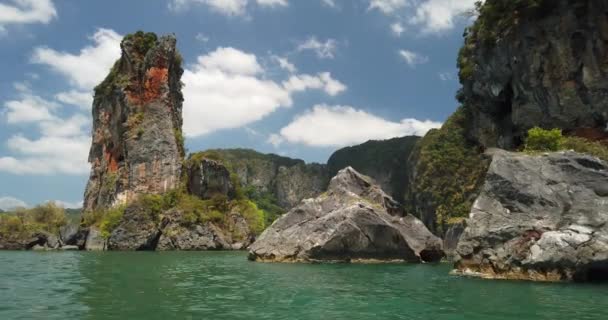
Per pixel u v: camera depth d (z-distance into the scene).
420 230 34.06
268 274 22.59
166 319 11.30
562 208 20.00
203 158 76.50
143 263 31.28
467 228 21.98
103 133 80.56
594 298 14.61
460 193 75.06
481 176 66.94
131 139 75.62
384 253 31.19
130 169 74.50
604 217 19.00
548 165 21.23
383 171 167.88
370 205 32.44
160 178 75.12
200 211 69.44
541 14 48.78
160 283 18.70
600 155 32.81
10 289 16.53
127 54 79.94
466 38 69.38
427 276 21.47
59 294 15.31
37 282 18.75
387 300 14.38
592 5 45.09
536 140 34.16
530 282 18.69
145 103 77.88
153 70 78.50
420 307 13.15
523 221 20.44
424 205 88.25
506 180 21.66
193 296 15.05
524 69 51.19
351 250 30.52
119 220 64.88
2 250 57.91
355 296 15.18
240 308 12.88
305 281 19.55
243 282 19.14
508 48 52.94
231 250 65.19
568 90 46.88
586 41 45.56
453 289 16.81
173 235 64.50
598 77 44.66
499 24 54.56
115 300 14.10
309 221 32.03
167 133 77.44
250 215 77.44
